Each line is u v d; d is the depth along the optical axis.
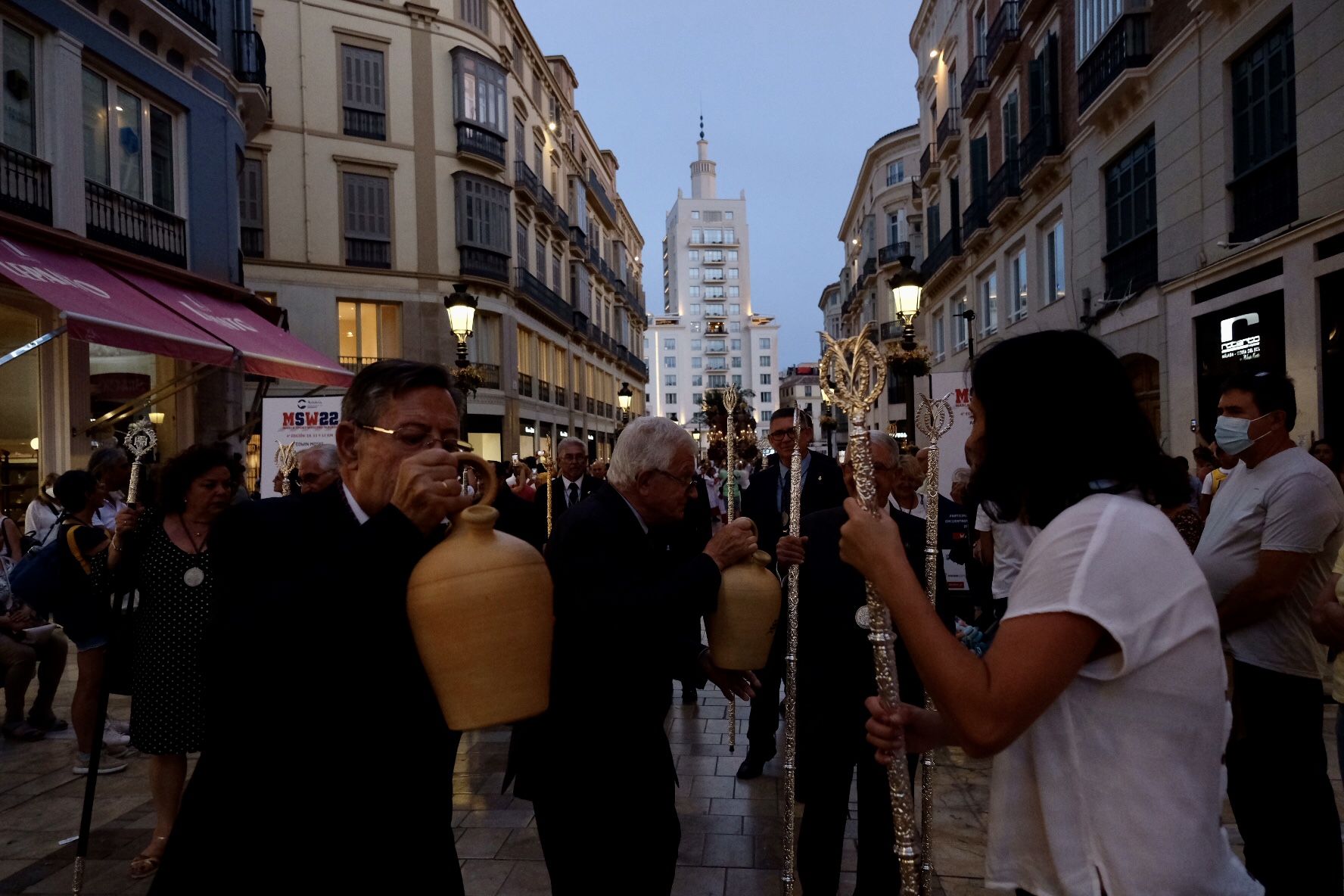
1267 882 2.68
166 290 11.44
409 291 22.33
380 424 1.65
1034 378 1.42
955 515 5.55
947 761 4.80
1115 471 1.38
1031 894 1.38
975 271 20.56
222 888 1.49
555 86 31.47
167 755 3.52
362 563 1.42
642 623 2.15
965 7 21.62
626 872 2.25
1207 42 10.19
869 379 1.62
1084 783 1.29
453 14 23.30
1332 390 8.14
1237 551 2.79
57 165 10.06
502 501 4.68
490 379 24.69
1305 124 8.38
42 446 10.03
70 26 10.29
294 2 21.03
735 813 4.12
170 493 3.50
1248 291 9.31
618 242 45.56
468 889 3.34
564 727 2.28
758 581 2.46
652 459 2.40
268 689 1.50
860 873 2.92
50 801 4.38
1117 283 12.83
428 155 22.69
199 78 12.84
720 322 112.81
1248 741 2.72
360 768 1.56
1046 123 15.02
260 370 10.82
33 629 5.49
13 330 10.02
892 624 1.61
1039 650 1.22
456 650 1.48
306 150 21.08
